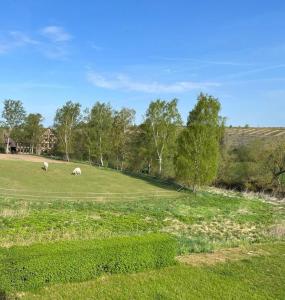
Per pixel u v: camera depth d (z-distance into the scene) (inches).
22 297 434.6
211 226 1140.5
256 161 2268.7
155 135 2410.2
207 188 2063.2
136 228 1003.3
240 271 583.2
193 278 535.5
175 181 2161.7
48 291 455.8
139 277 523.5
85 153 3100.4
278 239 862.5
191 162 1820.9
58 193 1555.1
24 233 811.4
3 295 433.1
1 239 725.3
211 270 578.2
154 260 560.1
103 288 477.1
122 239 563.5
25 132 3811.5
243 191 2126.0
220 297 478.9
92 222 1021.2
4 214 1035.3
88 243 531.2
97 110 2834.6
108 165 2960.1
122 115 2815.0
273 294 502.0
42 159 2810.0
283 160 2174.0
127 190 1772.9
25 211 1100.5
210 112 1841.8
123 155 2834.6
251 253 692.7
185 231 1031.0
